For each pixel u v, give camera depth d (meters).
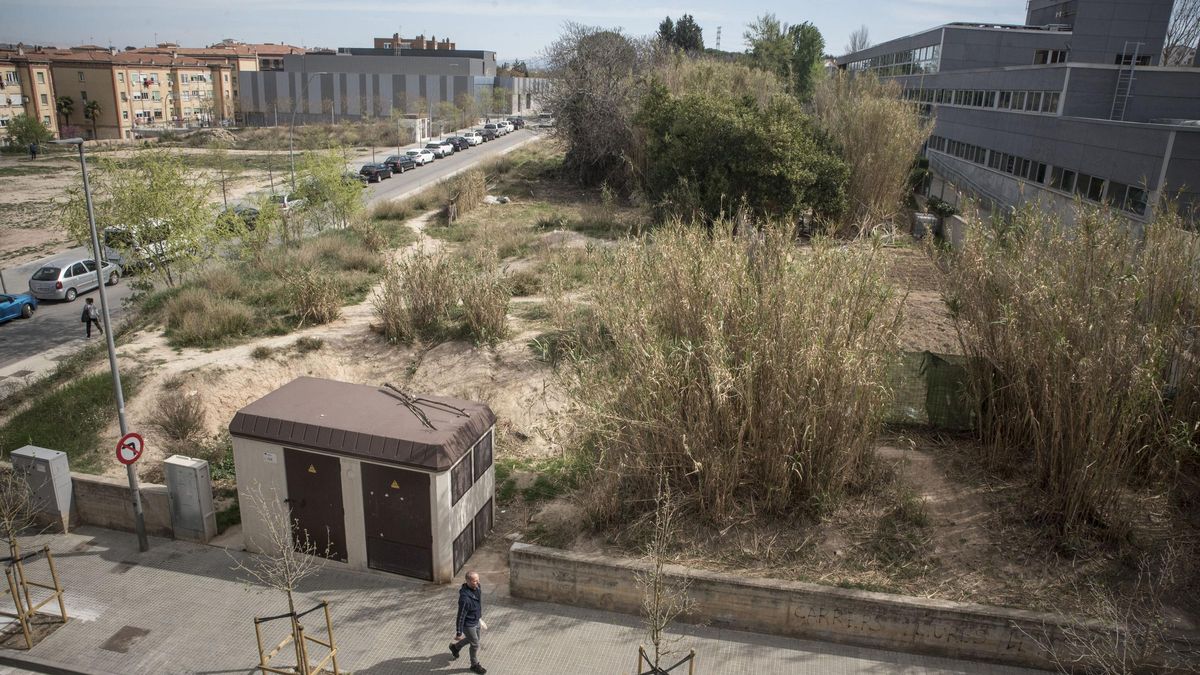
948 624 9.55
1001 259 12.32
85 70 83.31
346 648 9.97
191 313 19.33
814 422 11.05
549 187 45.50
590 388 12.27
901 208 33.06
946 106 44.00
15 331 24.75
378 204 37.12
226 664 9.82
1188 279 10.95
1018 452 12.45
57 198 48.03
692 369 11.61
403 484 11.09
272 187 44.22
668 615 8.98
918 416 13.53
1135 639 9.09
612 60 46.56
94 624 10.59
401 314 18.25
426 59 108.62
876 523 11.35
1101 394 10.05
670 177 31.44
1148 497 10.97
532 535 12.17
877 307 11.84
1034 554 10.62
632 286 13.42
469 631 9.39
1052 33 46.88
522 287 22.06
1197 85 28.16
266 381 17.06
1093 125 25.03
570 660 9.72
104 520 13.08
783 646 9.88
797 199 28.47
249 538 12.17
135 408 15.95
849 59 79.50
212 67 99.62
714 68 45.28
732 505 11.50
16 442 14.94
